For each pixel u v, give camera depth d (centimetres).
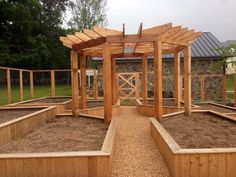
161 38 652
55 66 3086
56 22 3488
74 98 772
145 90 1042
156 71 654
